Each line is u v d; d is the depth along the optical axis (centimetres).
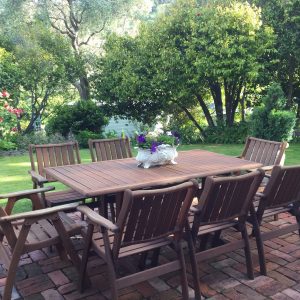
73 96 1266
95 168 325
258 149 420
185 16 956
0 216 236
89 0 1237
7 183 540
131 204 193
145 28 1017
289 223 362
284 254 295
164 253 299
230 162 344
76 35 1322
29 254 296
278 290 242
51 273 266
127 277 208
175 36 952
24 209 401
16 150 876
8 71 962
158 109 1118
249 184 245
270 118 652
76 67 1138
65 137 1036
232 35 891
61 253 273
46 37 1131
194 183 214
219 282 253
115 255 205
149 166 322
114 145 423
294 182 276
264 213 281
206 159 360
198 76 909
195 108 1191
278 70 1013
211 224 242
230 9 901
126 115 1132
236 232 343
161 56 938
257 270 270
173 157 331
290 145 911
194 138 1046
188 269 273
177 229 226
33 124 1128
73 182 271
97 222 205
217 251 246
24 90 1031
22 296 236
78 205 239
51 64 1044
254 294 237
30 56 1024
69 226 256
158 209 209
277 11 955
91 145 407
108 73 1068
